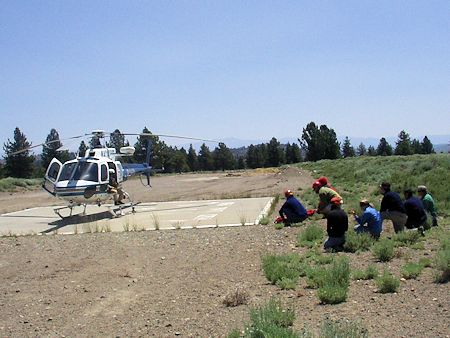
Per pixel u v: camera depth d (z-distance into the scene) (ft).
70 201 56.34
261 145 295.69
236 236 41.57
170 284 28.40
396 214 35.83
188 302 24.67
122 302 25.53
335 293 22.30
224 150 300.61
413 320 19.04
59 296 27.20
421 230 34.78
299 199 65.41
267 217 50.80
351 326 17.80
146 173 77.20
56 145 192.95
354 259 29.86
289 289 25.22
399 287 23.47
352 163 119.75
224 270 30.73
